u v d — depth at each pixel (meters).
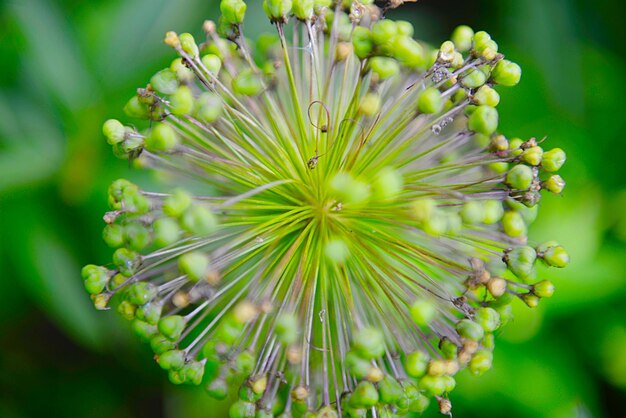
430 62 0.38
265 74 0.38
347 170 0.37
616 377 0.43
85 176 0.42
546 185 0.37
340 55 0.37
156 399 0.46
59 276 0.42
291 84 0.37
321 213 0.38
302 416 0.36
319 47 0.38
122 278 0.37
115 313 0.42
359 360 0.35
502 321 0.37
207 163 0.38
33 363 0.46
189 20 0.43
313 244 0.37
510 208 0.37
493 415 0.42
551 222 0.43
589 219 0.43
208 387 0.36
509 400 0.42
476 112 0.37
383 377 0.36
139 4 0.43
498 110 0.44
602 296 0.42
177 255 0.37
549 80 0.44
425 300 0.36
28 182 0.42
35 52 0.42
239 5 0.37
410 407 0.36
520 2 0.45
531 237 0.43
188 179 0.38
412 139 0.37
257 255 0.38
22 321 0.46
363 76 0.37
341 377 0.37
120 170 0.41
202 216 0.36
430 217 0.36
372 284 0.37
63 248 0.42
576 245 0.42
